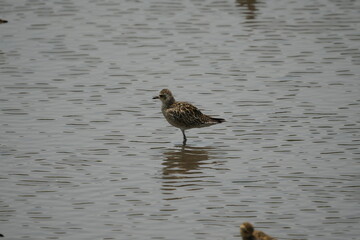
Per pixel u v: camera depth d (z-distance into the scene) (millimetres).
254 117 17906
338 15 27438
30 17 27484
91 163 15055
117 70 21812
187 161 15227
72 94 19766
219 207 12727
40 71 21625
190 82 20672
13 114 18141
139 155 15617
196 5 29328
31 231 11766
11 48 23781
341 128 16938
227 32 25469
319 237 11453
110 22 26984
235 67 21922
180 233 11688
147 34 25469
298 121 17516
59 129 17141
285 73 21281
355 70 21359
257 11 28203
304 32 25297
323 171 14398
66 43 24422
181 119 16562
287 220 12102
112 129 17281
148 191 13539
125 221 12172
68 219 12258
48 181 14008
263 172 14461
